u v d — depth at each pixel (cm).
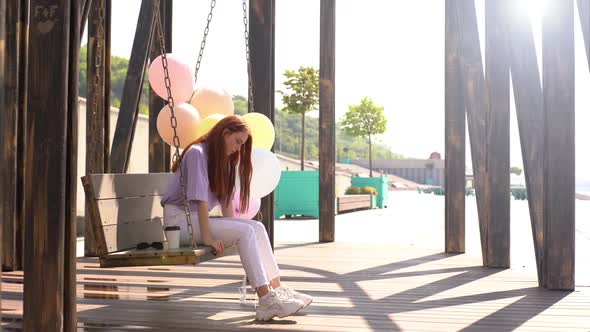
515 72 574
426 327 381
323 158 992
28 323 288
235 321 395
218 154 428
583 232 1293
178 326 379
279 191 1677
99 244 396
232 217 446
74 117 294
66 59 287
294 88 2794
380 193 2483
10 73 623
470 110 719
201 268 662
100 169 732
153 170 794
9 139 627
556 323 395
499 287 546
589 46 511
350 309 439
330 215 995
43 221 288
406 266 693
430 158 7838
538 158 564
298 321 397
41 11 287
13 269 632
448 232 841
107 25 748
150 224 470
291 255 802
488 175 682
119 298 476
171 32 809
